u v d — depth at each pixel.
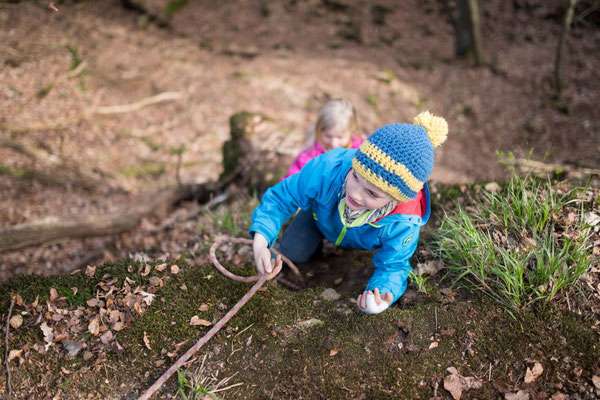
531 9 11.84
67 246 4.83
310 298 2.64
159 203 5.18
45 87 8.30
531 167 3.41
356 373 2.23
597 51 10.45
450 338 2.33
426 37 12.02
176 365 2.18
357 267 3.04
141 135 8.24
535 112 8.94
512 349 2.26
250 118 5.43
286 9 12.68
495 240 2.71
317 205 2.52
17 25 9.18
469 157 7.88
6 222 5.67
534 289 2.41
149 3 11.27
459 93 9.57
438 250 2.81
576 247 2.49
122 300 2.53
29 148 6.89
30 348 2.32
